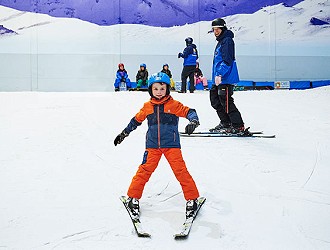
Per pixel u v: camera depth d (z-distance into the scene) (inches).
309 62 660.7
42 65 624.7
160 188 119.9
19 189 119.3
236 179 129.2
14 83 619.2
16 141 174.7
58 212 103.8
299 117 253.0
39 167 140.0
